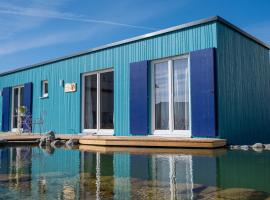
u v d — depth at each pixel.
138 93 9.22
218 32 7.75
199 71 7.83
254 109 9.52
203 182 3.40
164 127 8.69
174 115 8.50
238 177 3.64
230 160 4.94
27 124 13.22
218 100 7.56
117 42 9.89
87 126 10.97
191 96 7.93
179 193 2.95
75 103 11.35
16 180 3.61
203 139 7.10
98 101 10.60
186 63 8.34
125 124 9.56
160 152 6.31
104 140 7.96
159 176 3.76
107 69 10.38
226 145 7.28
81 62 11.20
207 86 7.65
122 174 3.92
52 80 12.38
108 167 4.48
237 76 8.55
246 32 9.02
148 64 9.08
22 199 2.79
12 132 13.80
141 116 9.09
